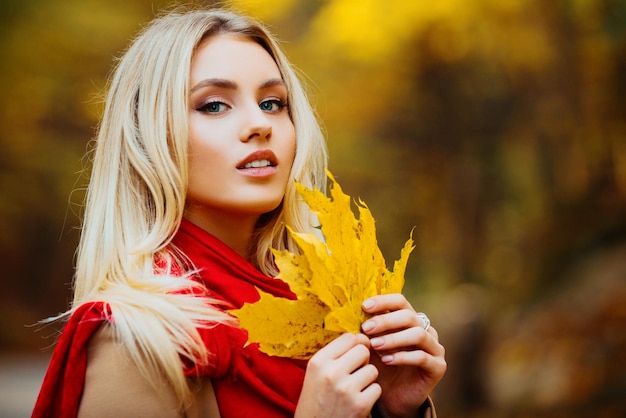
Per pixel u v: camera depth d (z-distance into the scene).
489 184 14.16
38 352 14.13
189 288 1.53
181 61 1.61
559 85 11.56
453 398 9.20
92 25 13.67
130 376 1.43
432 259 14.42
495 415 8.15
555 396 7.86
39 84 14.02
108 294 1.50
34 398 9.07
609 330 7.98
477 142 13.98
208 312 1.49
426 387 1.64
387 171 14.51
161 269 1.57
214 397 1.49
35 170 15.12
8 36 13.82
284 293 1.66
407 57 12.84
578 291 8.86
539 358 8.46
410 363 1.54
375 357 1.67
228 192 1.60
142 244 1.57
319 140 1.90
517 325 9.40
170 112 1.60
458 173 14.30
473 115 13.70
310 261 1.44
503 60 12.27
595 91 11.04
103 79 13.95
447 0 11.63
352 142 14.32
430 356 1.58
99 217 1.64
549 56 11.47
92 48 13.84
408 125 14.30
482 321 9.70
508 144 13.47
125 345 1.44
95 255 1.61
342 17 12.20
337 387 1.42
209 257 1.63
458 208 14.31
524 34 11.63
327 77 13.60
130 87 1.67
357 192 14.84
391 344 1.50
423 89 13.53
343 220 1.49
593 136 10.96
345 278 1.48
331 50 13.02
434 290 14.09
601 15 10.48
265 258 1.85
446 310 12.41
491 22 11.81
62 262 15.99
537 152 12.48
